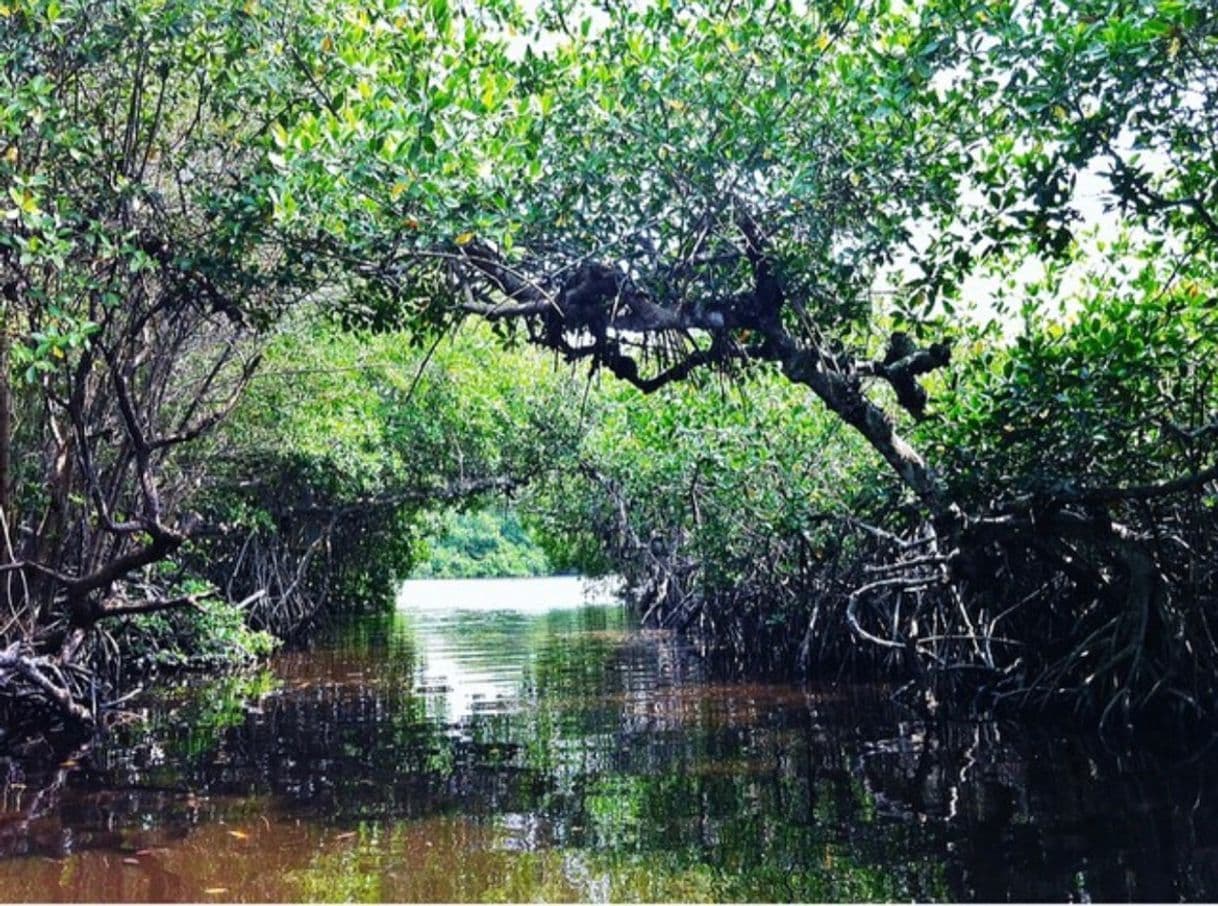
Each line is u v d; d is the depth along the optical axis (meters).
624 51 8.18
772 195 7.94
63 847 6.70
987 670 11.72
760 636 16.77
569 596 38.78
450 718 11.64
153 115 9.50
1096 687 10.20
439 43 8.00
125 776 8.81
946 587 12.10
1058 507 8.87
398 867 6.21
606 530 26.22
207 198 8.26
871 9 7.75
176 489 15.19
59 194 8.36
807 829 6.81
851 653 14.62
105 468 12.20
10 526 11.03
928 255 8.66
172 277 8.83
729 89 7.67
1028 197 7.91
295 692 14.07
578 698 13.04
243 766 9.16
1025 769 8.39
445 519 33.38
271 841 6.79
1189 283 9.34
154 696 13.84
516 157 7.32
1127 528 9.96
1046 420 9.10
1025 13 7.45
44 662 10.77
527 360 20.47
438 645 20.45
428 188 7.04
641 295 8.51
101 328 8.62
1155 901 5.28
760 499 15.35
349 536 27.55
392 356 18.50
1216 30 6.44
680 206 8.15
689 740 10.09
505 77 7.69
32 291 7.58
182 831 7.05
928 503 8.89
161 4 8.35
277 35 8.23
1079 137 7.31
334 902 5.64
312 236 8.50
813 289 8.95
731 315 8.57
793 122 7.94
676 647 19.33
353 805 7.69
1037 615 11.57
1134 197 7.42
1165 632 9.52
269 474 20.53
